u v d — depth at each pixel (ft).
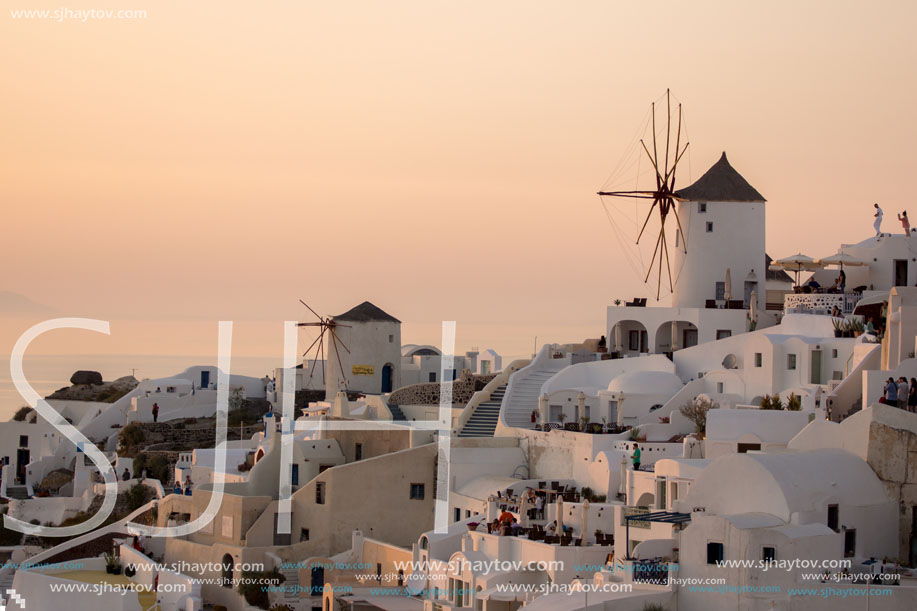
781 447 334.24
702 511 298.97
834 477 295.69
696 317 452.76
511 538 331.36
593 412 426.51
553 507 346.74
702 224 474.49
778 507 285.02
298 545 398.83
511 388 460.14
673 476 327.06
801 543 273.75
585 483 382.22
